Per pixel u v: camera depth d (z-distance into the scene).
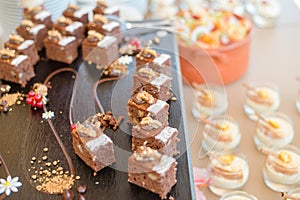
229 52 1.09
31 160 0.83
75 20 1.09
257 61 1.20
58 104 0.93
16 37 1.01
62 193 0.78
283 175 0.89
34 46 1.02
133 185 0.79
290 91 1.11
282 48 1.23
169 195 0.78
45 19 1.08
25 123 0.90
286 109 1.06
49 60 1.04
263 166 0.93
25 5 1.10
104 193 0.78
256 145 0.97
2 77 0.99
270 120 0.99
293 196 0.85
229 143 0.96
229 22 1.17
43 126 0.89
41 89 0.95
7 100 0.95
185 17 1.18
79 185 0.79
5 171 0.82
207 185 0.90
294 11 1.35
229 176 0.89
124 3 1.26
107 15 1.10
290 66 1.18
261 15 1.31
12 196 0.78
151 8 1.35
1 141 0.87
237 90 1.12
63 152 0.85
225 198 0.86
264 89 1.06
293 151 0.92
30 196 0.78
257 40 1.26
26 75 0.99
